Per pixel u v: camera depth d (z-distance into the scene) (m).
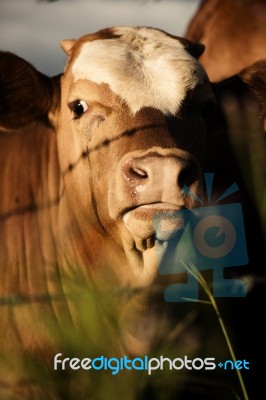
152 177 9.27
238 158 11.71
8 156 11.89
